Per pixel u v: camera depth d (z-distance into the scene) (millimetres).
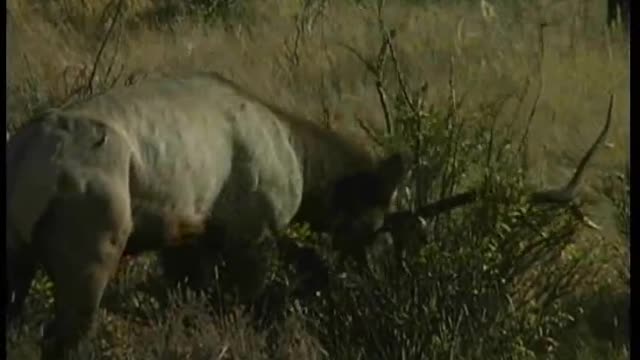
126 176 29000
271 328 31344
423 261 31672
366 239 33094
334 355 31453
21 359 30359
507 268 31891
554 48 60375
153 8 62812
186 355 29922
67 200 28375
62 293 28562
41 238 28500
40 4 58938
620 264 36062
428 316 31375
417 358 31250
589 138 47875
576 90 52938
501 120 48406
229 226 31484
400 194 33000
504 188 31953
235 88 31859
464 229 32031
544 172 44594
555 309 33219
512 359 31766
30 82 46469
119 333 31219
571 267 33281
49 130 28688
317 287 32719
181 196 30141
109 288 32438
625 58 59656
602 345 33906
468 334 31438
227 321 30781
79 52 54438
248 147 31469
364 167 33188
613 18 64875
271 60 55125
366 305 31609
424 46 57688
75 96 41844
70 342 28703
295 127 32688
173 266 32156
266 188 31859
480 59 56812
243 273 31953
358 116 45812
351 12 64375
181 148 30047
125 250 29922
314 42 58375
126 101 29812
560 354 33062
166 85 30719
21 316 30328
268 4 64500
